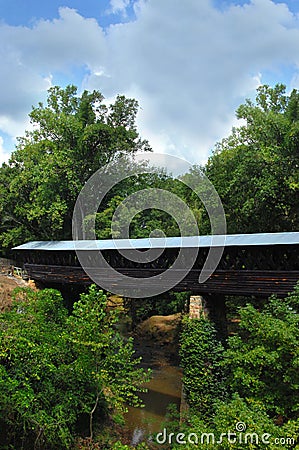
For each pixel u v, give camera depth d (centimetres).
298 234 1270
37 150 2709
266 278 1235
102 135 2398
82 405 1045
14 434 927
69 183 2364
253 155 2158
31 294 1330
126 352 1081
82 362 1010
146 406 1402
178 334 2055
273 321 842
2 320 1043
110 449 1047
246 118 2384
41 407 927
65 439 922
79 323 1032
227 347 1337
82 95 2603
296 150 2066
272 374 829
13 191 2759
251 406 780
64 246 1998
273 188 2052
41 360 934
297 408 768
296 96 2173
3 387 841
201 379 1204
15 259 3011
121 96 2609
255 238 1303
